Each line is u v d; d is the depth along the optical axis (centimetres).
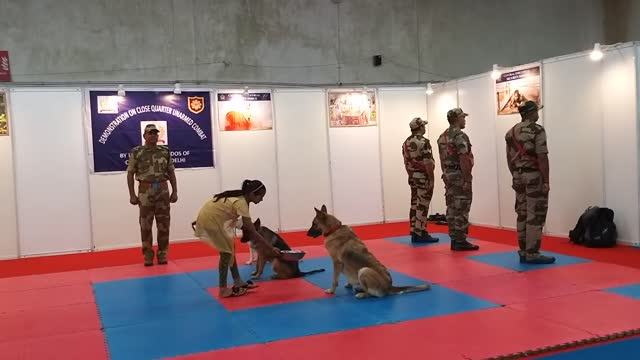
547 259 695
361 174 1188
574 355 386
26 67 1004
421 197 905
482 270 673
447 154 813
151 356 413
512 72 992
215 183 1085
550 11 1382
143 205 802
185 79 1100
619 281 591
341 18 1208
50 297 627
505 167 1020
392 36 1247
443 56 1288
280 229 1127
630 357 379
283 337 445
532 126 684
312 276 684
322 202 1159
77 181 1001
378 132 1202
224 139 1092
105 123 1019
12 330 498
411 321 475
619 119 813
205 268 769
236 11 1134
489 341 416
